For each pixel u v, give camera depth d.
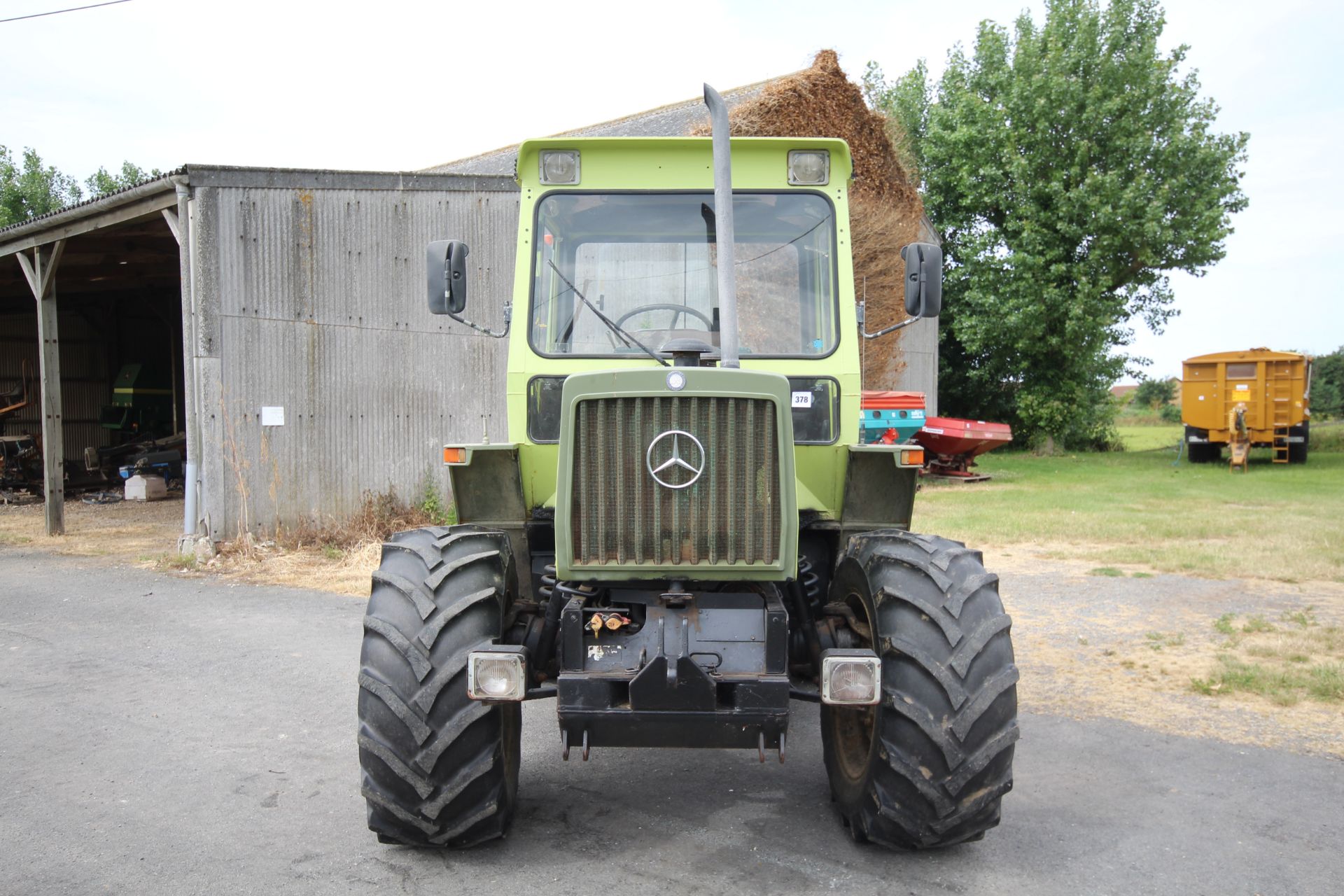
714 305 4.09
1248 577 8.60
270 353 10.37
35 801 4.06
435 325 11.70
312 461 10.74
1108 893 3.28
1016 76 24.94
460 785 3.27
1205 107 24.70
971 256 25.03
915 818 3.28
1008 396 28.08
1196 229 23.86
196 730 4.96
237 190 10.07
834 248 4.11
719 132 3.73
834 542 4.30
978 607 3.31
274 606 7.95
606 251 4.11
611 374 3.16
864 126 15.66
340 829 3.79
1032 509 13.22
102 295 19.78
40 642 6.78
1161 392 59.94
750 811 3.98
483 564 3.49
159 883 3.34
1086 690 5.58
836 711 3.79
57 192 33.62
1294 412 21.50
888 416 14.66
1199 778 4.32
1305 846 3.64
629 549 3.24
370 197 11.07
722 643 3.31
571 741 3.25
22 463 16.33
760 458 3.20
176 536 11.78
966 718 3.16
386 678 3.28
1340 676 5.59
